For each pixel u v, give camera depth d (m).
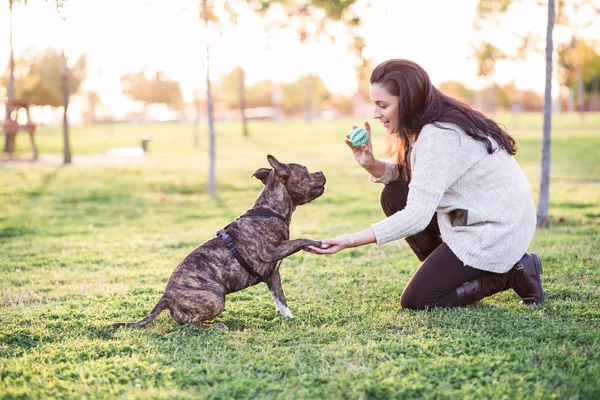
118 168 19.14
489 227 4.61
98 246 8.38
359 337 4.29
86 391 3.44
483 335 4.18
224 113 84.31
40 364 3.87
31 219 10.66
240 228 4.79
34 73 35.53
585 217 9.70
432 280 4.79
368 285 5.90
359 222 10.23
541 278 5.78
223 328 4.62
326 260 7.16
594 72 50.72
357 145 5.14
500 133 4.74
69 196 13.55
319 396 3.31
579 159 20.30
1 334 4.48
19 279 6.46
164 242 8.55
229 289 4.80
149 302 5.48
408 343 4.04
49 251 8.10
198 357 3.94
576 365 3.55
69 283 6.36
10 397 3.38
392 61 4.69
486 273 4.79
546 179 9.16
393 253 7.50
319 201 13.05
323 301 5.39
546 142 9.12
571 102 63.47
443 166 4.48
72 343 4.28
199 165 20.45
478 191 4.65
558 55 41.88
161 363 3.84
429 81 4.67
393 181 5.43
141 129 47.78
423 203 4.48
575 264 6.28
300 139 34.34
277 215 4.84
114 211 11.84
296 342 4.26
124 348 4.14
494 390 3.27
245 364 3.77
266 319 4.99
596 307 4.84
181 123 62.00
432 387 3.36
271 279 4.95
